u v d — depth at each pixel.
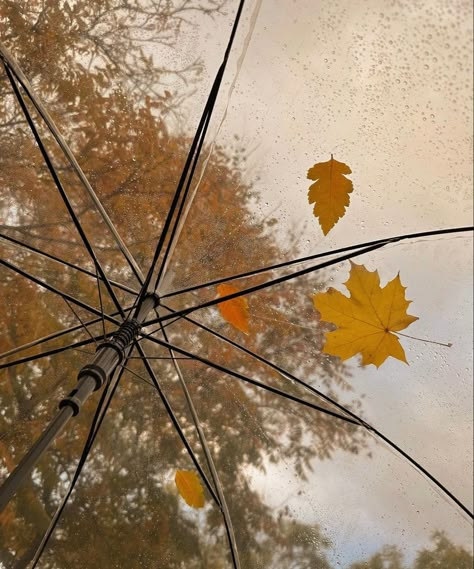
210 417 2.05
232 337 2.05
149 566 1.94
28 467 1.02
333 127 1.97
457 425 1.99
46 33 2.06
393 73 1.98
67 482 1.98
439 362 2.01
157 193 2.02
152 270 1.56
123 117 2.04
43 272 2.01
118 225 2.03
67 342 2.03
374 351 1.60
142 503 1.99
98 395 2.02
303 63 2.01
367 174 1.95
